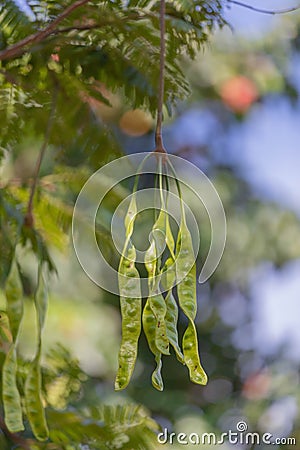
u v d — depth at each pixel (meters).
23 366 3.17
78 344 6.22
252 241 7.50
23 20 3.07
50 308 6.18
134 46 3.07
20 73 3.09
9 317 2.59
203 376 2.53
